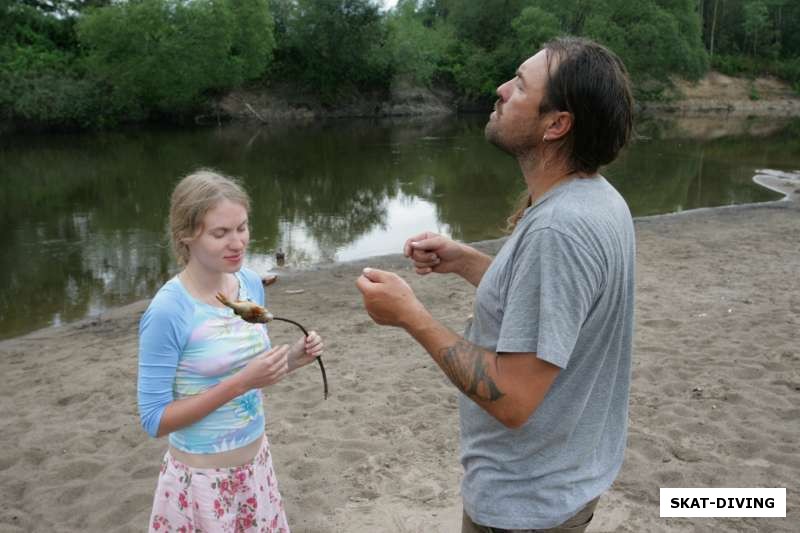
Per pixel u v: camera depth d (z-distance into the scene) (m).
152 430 2.30
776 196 16.28
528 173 2.00
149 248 11.19
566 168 1.92
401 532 3.45
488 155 23.64
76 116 32.88
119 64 34.03
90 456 4.33
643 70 44.44
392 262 10.14
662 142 28.45
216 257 2.32
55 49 37.12
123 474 4.10
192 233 2.31
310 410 4.85
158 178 18.91
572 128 1.86
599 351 1.85
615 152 1.89
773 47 60.88
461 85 47.09
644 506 3.62
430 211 14.67
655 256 9.61
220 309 2.40
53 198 15.91
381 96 44.88
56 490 3.94
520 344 1.73
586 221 1.73
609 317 1.83
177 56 34.53
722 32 63.69
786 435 4.29
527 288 1.75
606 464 1.98
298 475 4.01
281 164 21.70
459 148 25.84
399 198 16.20
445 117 43.81
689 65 44.59
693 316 6.73
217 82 36.81
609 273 1.77
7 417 4.99
